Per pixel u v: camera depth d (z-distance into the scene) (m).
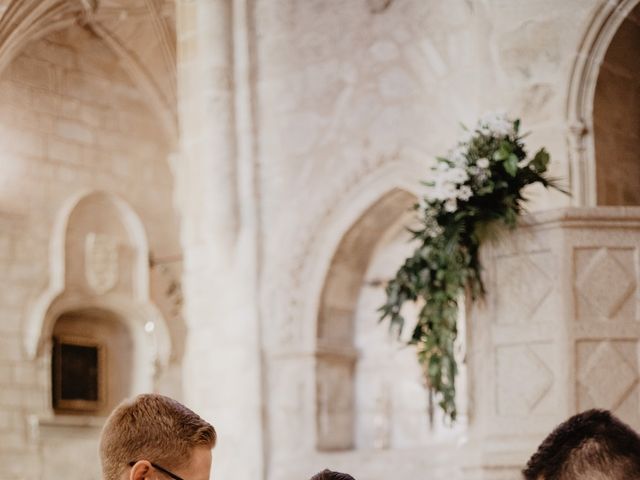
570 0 10.11
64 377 17.14
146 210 18.03
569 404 6.08
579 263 6.18
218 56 13.16
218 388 12.88
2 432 16.12
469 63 11.66
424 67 12.08
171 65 17.95
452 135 11.74
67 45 17.41
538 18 10.15
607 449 2.17
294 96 12.89
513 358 6.30
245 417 12.59
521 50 10.17
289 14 13.02
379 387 12.97
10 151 16.66
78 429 17.00
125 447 2.96
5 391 16.22
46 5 16.52
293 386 12.57
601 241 6.18
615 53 10.22
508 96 10.18
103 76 17.81
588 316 6.14
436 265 6.91
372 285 13.01
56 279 16.80
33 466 16.36
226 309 12.92
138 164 18.03
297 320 12.66
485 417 6.36
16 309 16.45
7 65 16.70
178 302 18.20
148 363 17.86
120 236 17.69
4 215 16.50
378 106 12.39
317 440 12.46
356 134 12.48
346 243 12.62
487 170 6.51
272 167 12.93
